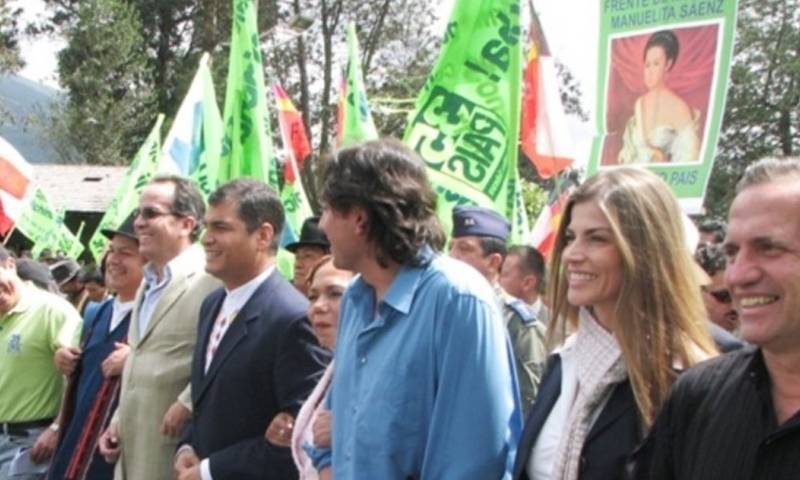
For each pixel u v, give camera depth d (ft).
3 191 30.45
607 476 8.59
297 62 114.93
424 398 9.55
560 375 9.50
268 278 13.51
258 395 12.90
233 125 23.68
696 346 8.80
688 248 9.03
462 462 9.35
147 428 14.67
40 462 18.21
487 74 18.54
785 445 6.82
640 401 8.57
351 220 9.86
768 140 101.40
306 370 12.61
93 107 113.19
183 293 15.08
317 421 11.17
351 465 9.66
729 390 7.32
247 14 23.77
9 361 19.34
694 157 16.56
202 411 13.32
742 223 7.06
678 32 16.88
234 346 13.10
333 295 12.34
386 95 109.81
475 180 18.34
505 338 9.82
